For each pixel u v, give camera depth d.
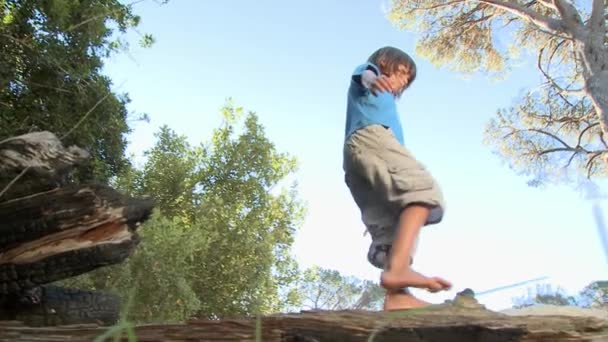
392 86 2.58
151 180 15.18
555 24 14.75
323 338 1.39
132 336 0.75
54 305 2.76
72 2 8.05
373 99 2.48
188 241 10.68
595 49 13.92
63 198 2.24
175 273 10.04
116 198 2.34
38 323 2.65
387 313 1.46
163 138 15.70
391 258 2.04
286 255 15.93
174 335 1.45
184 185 15.35
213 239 14.09
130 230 2.41
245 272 14.46
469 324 1.32
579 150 15.61
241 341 1.43
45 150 2.26
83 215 2.26
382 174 2.27
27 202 2.20
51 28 7.73
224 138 16.17
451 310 1.49
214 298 13.97
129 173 14.16
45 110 8.23
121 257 2.35
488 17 17.45
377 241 2.26
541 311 1.49
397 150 2.32
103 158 10.43
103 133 9.76
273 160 16.48
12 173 2.19
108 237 2.31
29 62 7.75
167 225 10.84
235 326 1.46
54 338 1.46
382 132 2.38
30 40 7.57
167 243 10.20
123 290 9.13
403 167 2.24
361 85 2.54
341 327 1.38
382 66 2.62
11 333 1.47
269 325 1.44
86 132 8.98
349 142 2.46
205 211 14.80
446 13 17.69
